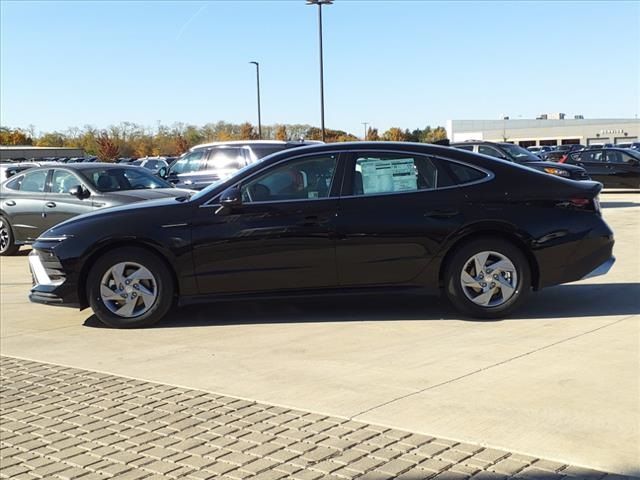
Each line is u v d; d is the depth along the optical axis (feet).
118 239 21.30
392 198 21.02
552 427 12.70
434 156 21.40
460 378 15.60
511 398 14.23
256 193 21.47
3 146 257.96
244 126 204.64
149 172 42.65
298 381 15.98
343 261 21.01
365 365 16.92
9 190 41.78
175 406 14.83
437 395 14.58
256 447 12.48
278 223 20.99
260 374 16.63
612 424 12.75
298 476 11.25
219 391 15.61
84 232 21.50
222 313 23.38
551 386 14.84
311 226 20.90
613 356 16.79
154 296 21.63
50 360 18.92
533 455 11.58
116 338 20.81
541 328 19.75
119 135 281.74
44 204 39.99
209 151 46.96
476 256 20.80
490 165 21.39
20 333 22.07
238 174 21.75
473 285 20.84
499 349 17.76
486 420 13.14
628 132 352.49
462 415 13.43
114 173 40.55
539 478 10.75
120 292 21.68
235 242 21.07
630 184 71.10
